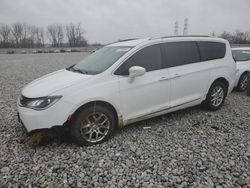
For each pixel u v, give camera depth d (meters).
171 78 4.27
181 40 4.59
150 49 4.16
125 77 3.80
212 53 5.04
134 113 3.98
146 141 3.80
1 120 4.80
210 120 4.73
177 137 3.96
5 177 2.87
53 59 25.20
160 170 2.99
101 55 4.44
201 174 2.89
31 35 72.56
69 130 3.53
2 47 63.12
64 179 2.84
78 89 3.44
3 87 8.51
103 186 2.71
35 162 3.20
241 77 7.38
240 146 3.61
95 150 3.51
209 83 4.96
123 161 3.21
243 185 2.68
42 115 3.28
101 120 3.72
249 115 5.05
